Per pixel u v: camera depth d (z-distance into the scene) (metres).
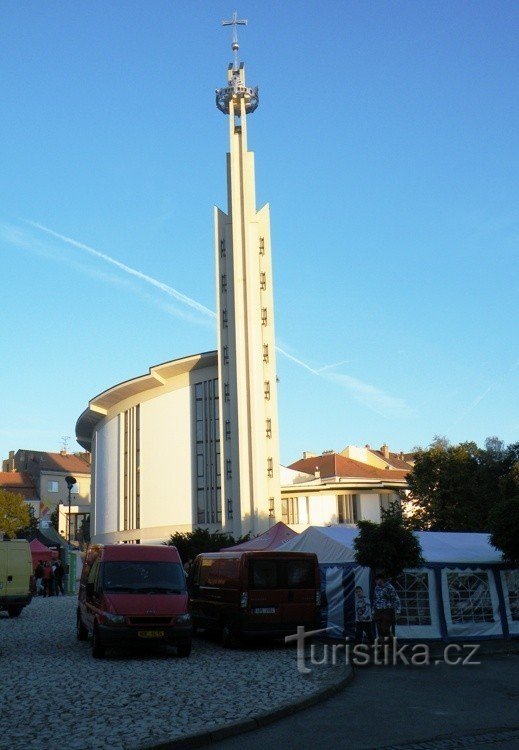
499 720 10.01
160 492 73.12
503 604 20.58
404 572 19.86
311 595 18.86
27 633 21.31
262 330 63.50
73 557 48.88
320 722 9.95
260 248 65.06
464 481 49.91
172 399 74.38
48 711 9.92
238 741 8.88
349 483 69.06
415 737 9.01
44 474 110.25
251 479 60.28
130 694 11.25
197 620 21.02
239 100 67.12
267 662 15.50
